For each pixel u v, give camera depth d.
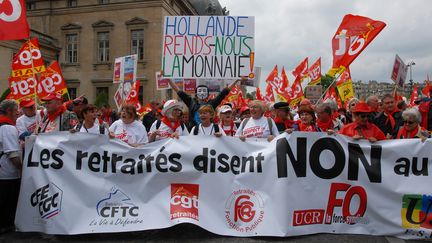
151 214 4.77
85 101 6.15
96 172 4.89
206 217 4.77
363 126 5.27
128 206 4.82
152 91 37.06
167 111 6.09
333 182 4.90
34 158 4.89
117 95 13.45
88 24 39.00
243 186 4.87
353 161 4.94
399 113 6.39
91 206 4.79
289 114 6.83
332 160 4.94
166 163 4.94
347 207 4.89
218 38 6.83
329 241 4.55
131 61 12.77
